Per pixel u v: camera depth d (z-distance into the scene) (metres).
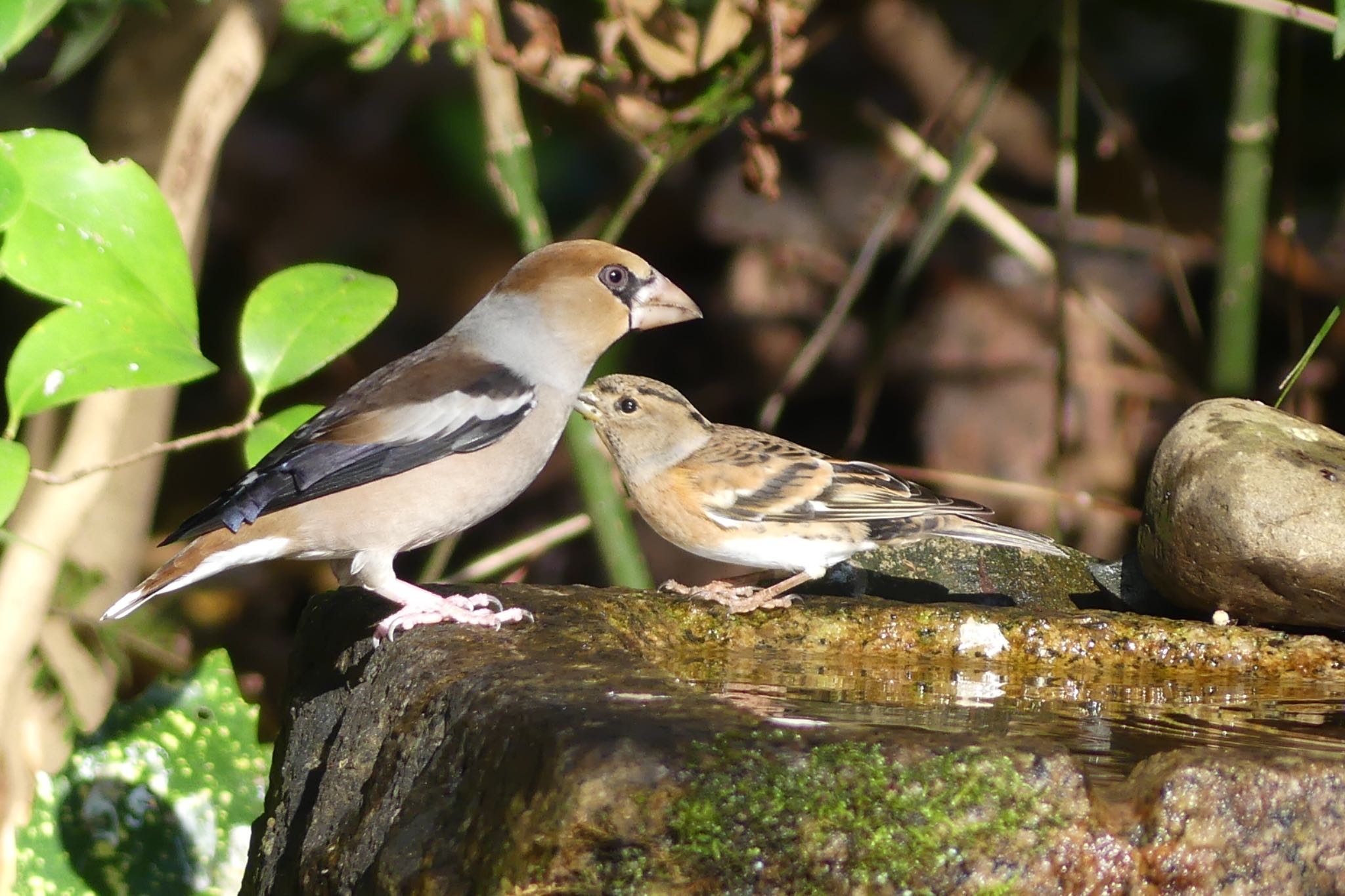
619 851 4.98
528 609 8.11
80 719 10.59
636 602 8.59
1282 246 17.30
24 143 6.81
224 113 9.26
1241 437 8.45
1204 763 5.27
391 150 17.89
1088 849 5.15
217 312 17.45
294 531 8.35
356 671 7.57
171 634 11.07
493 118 10.31
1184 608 9.09
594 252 9.30
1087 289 16.77
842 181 17.95
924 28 18.02
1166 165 18.56
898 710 7.00
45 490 8.99
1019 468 16.02
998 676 8.39
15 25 6.88
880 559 10.27
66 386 6.66
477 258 17.66
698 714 5.36
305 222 17.70
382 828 5.96
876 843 5.06
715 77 10.12
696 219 18.06
